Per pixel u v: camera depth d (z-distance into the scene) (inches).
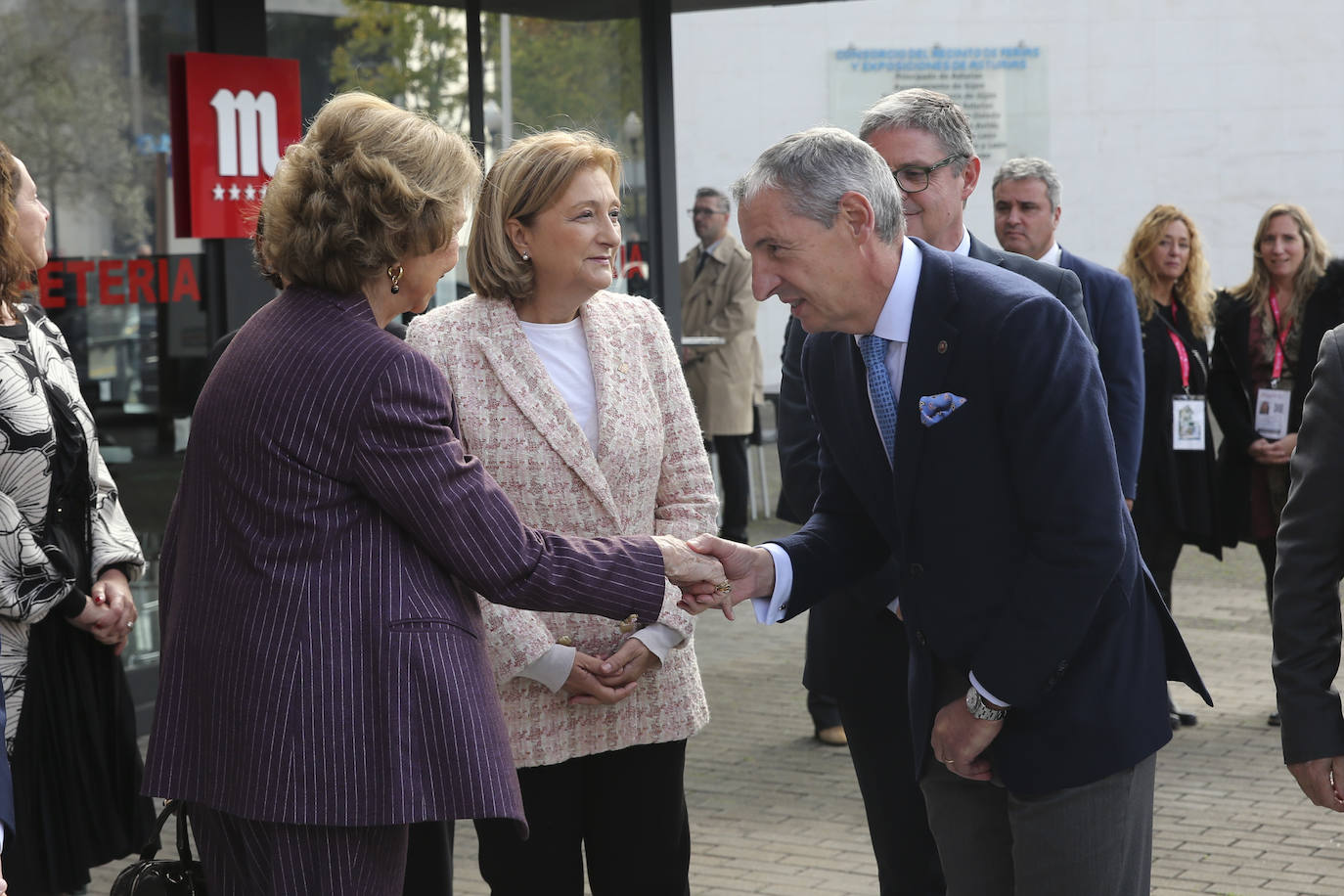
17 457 130.7
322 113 88.7
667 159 313.3
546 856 117.0
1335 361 95.8
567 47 297.4
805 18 628.7
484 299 118.3
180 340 239.0
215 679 83.0
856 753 133.0
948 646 96.4
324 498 82.6
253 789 81.1
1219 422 239.0
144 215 233.6
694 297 385.7
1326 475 95.5
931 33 634.8
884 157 133.7
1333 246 647.8
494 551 85.9
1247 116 645.3
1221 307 239.5
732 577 103.9
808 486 139.1
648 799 119.5
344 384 82.9
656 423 120.0
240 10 240.2
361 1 261.6
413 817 81.0
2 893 86.7
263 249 89.9
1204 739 222.5
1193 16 642.8
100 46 227.8
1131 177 650.2
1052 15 641.0
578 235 114.8
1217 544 234.4
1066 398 89.5
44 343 137.7
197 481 86.4
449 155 88.8
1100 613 95.0
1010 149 647.1
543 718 114.3
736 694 255.6
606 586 92.1
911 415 93.6
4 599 127.0
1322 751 95.3
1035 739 94.3
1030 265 136.4
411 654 82.5
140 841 139.4
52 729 132.6
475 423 113.7
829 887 167.0
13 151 218.7
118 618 136.2
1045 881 96.0
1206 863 173.6
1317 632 96.7
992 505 92.9
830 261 93.0
